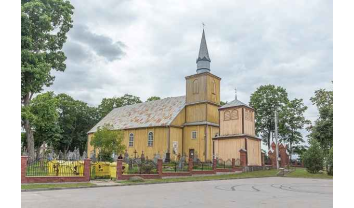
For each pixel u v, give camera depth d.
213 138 38.00
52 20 33.91
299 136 55.62
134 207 10.29
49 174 20.73
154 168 26.11
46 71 29.12
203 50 46.38
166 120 42.91
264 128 58.69
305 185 20.12
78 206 10.41
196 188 17.88
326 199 12.66
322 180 25.52
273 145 42.88
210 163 34.31
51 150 53.44
